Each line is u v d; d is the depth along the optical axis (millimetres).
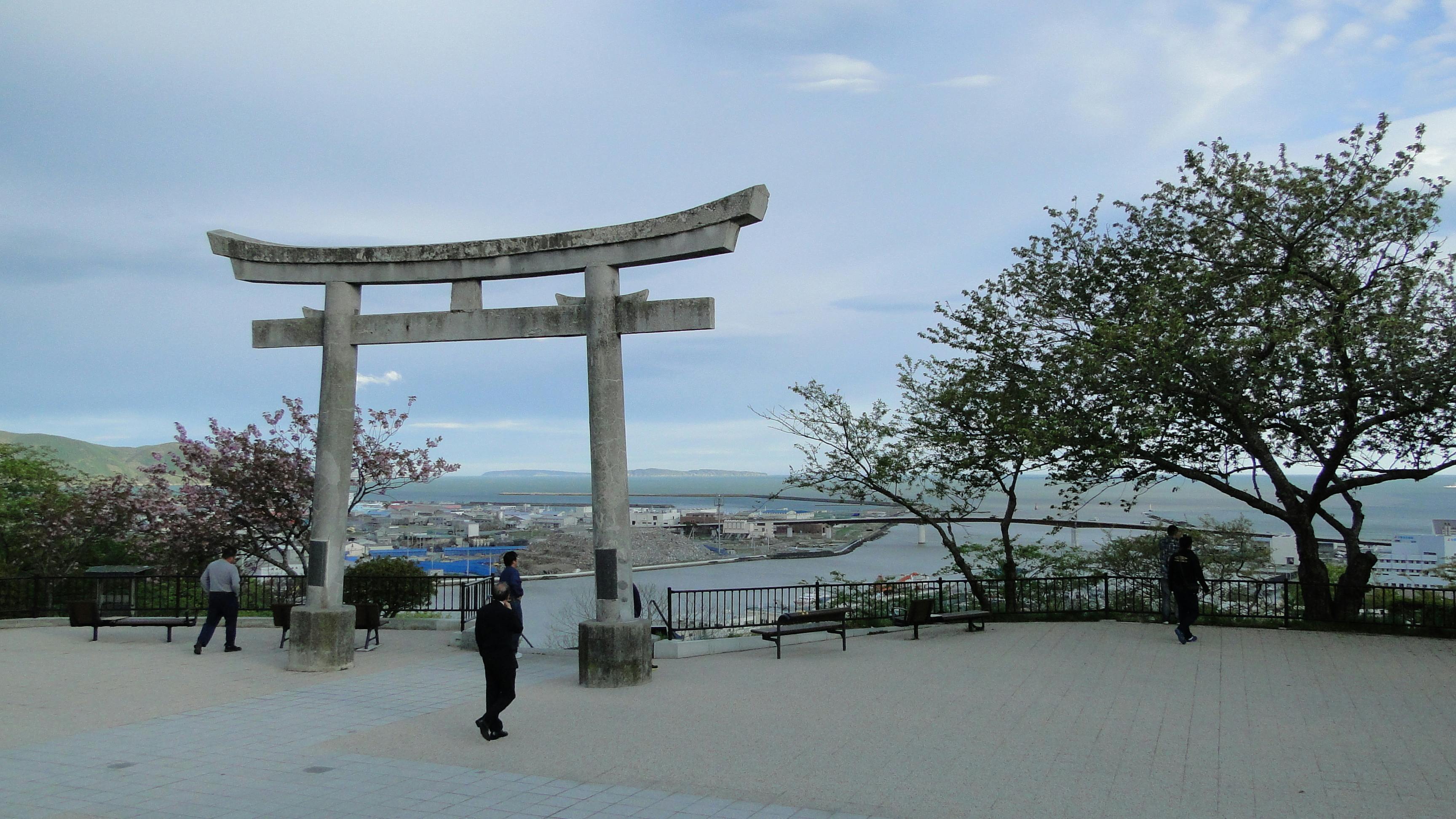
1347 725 9898
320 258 14406
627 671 12406
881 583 20266
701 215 12398
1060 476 18906
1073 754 8773
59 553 28328
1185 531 24672
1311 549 17938
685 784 7879
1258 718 10219
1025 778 8008
